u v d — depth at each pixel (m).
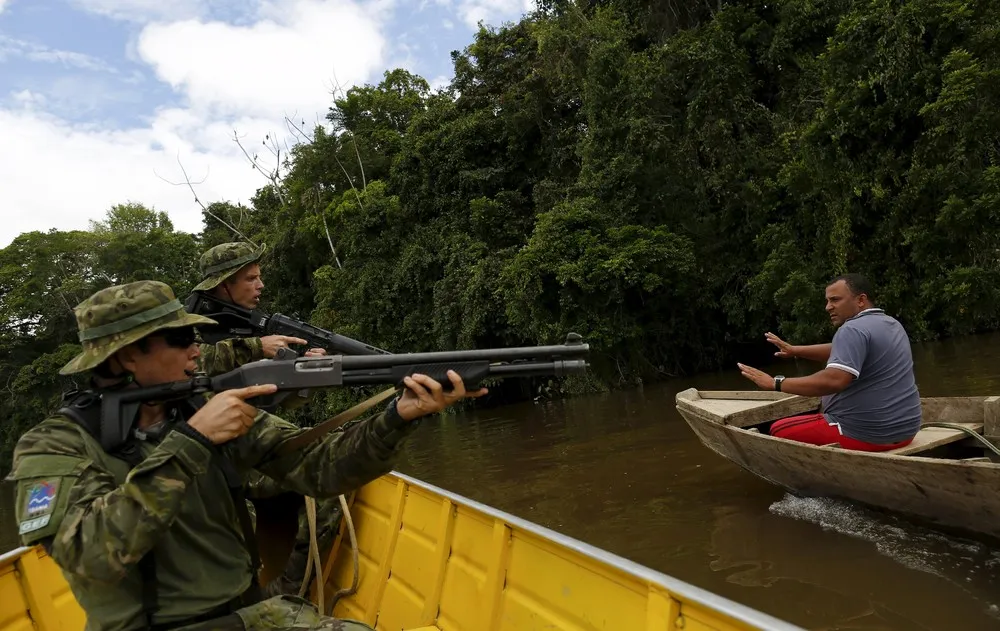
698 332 16.95
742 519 4.69
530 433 11.02
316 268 26.30
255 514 3.19
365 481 1.81
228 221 33.12
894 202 13.24
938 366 10.50
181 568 1.60
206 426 1.47
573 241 15.29
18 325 30.09
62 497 1.45
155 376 1.67
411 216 21.67
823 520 4.35
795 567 3.79
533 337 16.70
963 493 3.30
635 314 15.61
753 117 15.90
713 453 6.86
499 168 19.97
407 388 1.67
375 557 3.41
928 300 13.23
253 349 3.61
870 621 3.14
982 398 4.50
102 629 1.53
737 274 15.84
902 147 13.38
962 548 3.54
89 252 31.52
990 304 12.45
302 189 26.91
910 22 12.68
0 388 28.59
